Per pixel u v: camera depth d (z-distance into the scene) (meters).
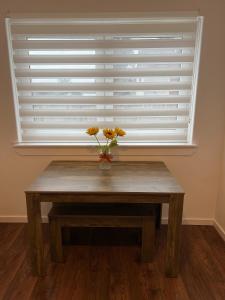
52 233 1.75
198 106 2.05
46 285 1.60
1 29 1.92
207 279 1.66
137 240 2.06
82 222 1.72
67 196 1.56
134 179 1.74
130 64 2.04
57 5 1.87
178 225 1.57
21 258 1.86
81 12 1.88
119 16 1.89
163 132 2.21
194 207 2.29
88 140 2.21
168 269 1.66
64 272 1.71
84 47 1.98
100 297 1.51
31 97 2.11
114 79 2.08
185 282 1.63
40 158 2.21
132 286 1.59
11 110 2.09
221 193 2.16
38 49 2.00
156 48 1.98
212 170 2.20
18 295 1.53
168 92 2.10
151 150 2.16
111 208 1.82
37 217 1.59
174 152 2.16
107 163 1.95
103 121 2.16
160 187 1.60
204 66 1.95
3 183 2.27
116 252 1.92
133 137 2.19
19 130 2.19
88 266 1.77
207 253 1.93
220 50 1.92
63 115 2.14
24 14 1.88
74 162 2.14
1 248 1.98
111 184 1.65
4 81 2.03
